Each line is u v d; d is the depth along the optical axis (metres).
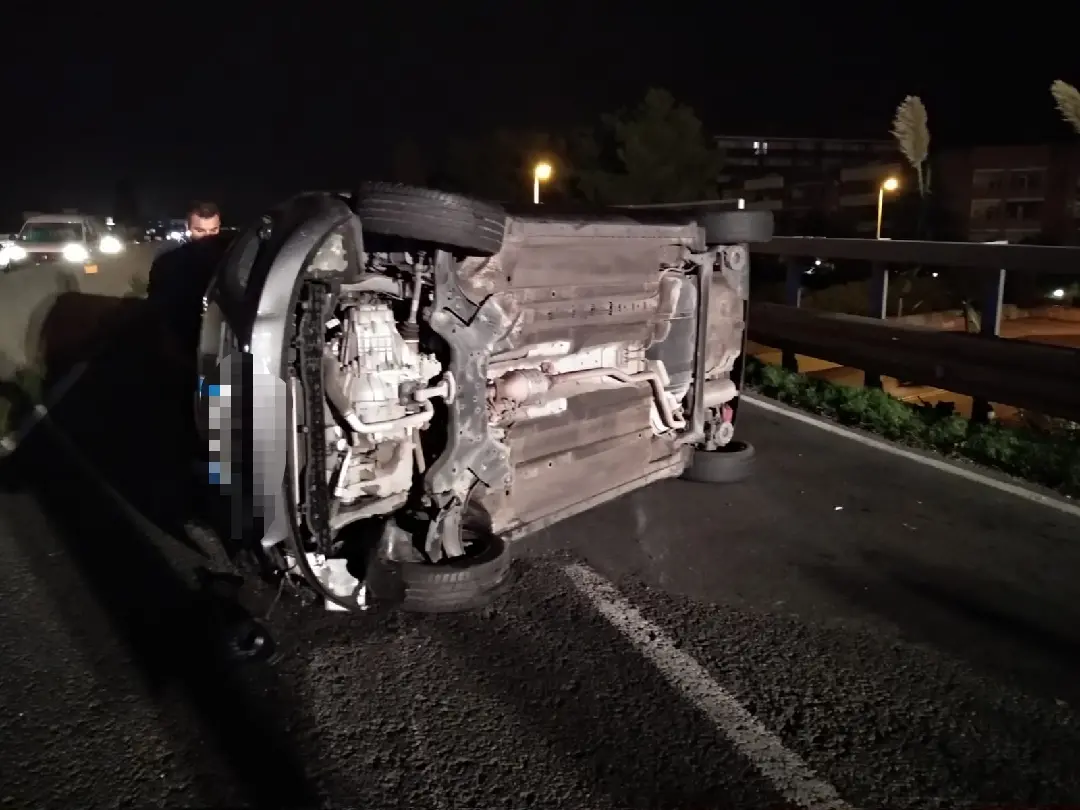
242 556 4.45
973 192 53.88
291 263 3.76
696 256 5.80
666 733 3.53
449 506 4.43
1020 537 5.57
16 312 9.86
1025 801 3.19
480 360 4.34
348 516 4.19
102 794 3.12
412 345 4.25
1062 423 7.96
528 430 4.88
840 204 69.31
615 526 5.68
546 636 4.24
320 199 4.00
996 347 7.52
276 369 3.75
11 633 4.21
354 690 3.77
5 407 8.53
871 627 4.39
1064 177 51.56
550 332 4.80
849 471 6.89
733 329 6.41
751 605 4.60
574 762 3.34
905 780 3.29
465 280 4.28
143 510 5.88
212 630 4.27
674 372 5.88
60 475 6.64
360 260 3.98
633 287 5.34
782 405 9.26
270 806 3.08
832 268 26.59
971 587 4.85
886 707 3.73
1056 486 6.59
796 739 3.51
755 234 6.32
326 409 4.02
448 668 3.95
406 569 4.29
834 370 14.37
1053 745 3.51
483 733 3.50
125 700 3.68
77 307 11.69
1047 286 24.89
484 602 4.40
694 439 6.13
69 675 3.86
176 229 44.22
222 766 3.28
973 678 3.96
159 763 3.29
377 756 3.35
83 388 9.73
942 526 5.74
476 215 4.04
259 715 3.59
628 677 3.91
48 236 23.92
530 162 40.31
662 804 3.13
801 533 5.59
